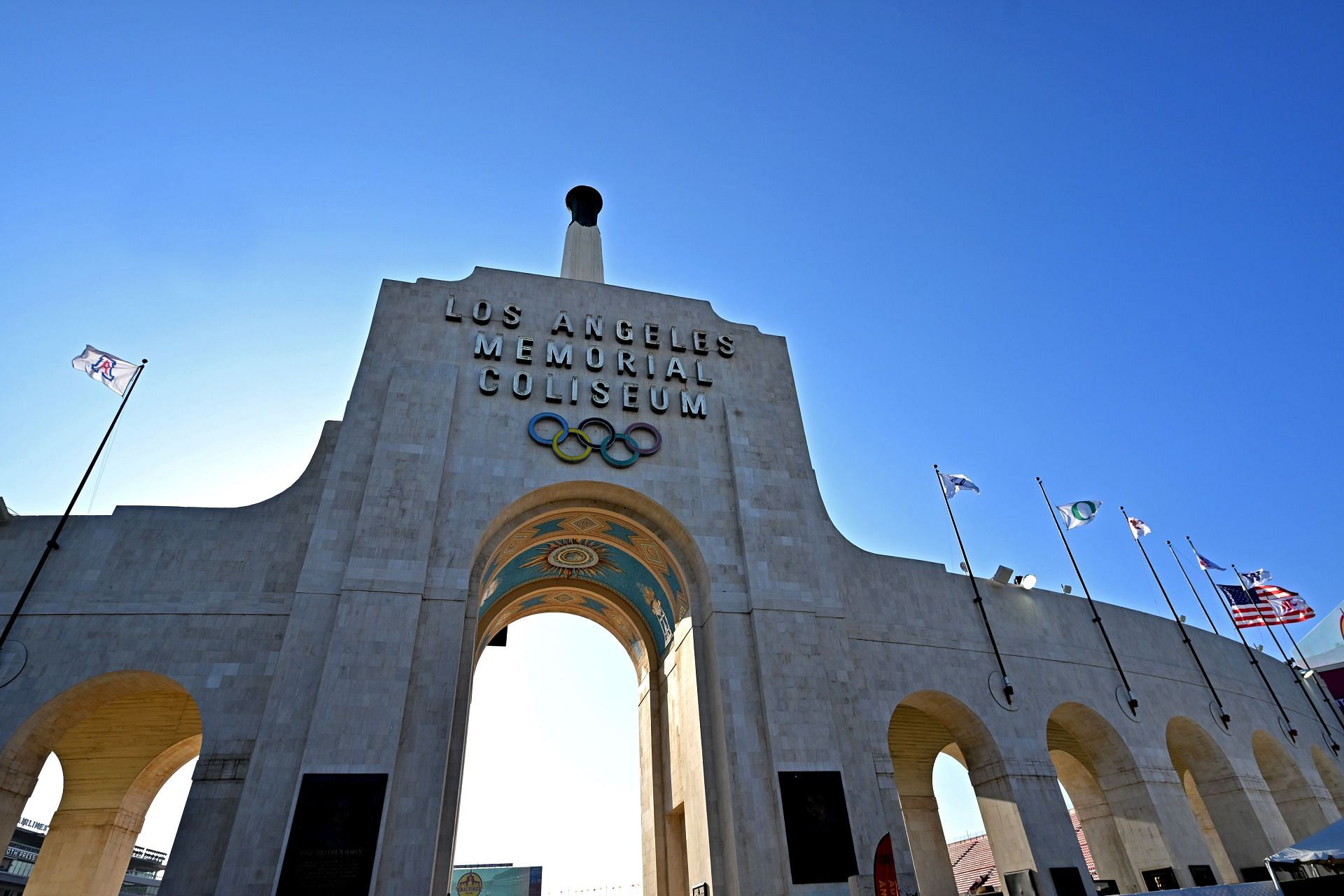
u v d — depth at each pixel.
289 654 26.73
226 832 24.33
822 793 28.20
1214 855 46.38
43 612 27.23
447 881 27.34
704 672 31.84
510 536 32.84
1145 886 35.19
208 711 26.17
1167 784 36.66
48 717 26.12
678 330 40.06
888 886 21.22
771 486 35.53
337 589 28.41
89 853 31.89
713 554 33.16
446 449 32.41
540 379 35.84
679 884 34.31
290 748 25.12
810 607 32.50
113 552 28.80
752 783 28.36
